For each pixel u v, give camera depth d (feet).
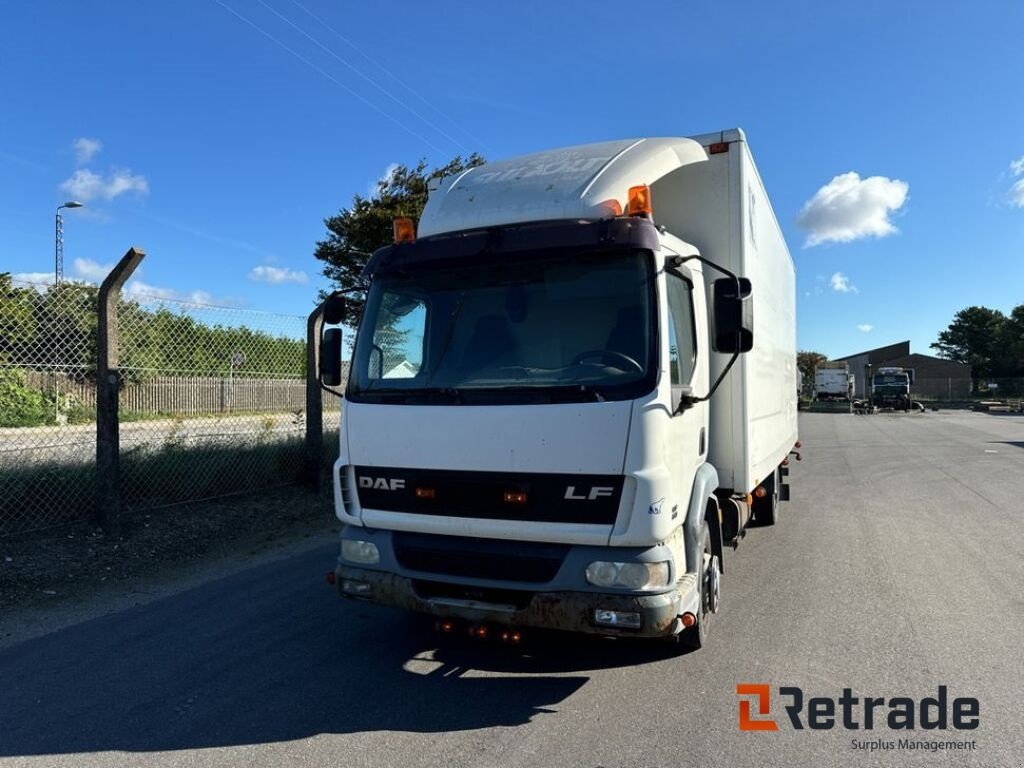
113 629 16.61
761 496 24.73
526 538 12.42
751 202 19.08
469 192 15.19
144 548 22.49
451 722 12.19
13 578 19.02
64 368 23.95
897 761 10.89
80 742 11.44
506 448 12.50
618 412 11.95
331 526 27.58
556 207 13.73
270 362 32.71
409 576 13.43
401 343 14.20
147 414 27.78
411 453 13.35
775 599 19.21
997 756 11.03
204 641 15.93
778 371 27.27
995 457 56.75
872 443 71.05
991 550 24.97
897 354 312.71
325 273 58.29
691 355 14.97
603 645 15.75
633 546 11.99
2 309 22.34
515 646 15.74
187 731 11.83
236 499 28.58
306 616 17.67
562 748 11.29
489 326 13.53
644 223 12.93
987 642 15.88
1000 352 263.90
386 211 52.80
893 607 18.47
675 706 12.77
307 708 12.70
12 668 14.34
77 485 23.53
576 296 13.02
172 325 27.91
